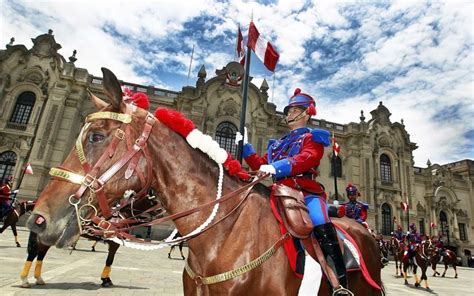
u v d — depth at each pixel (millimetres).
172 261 14125
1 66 28219
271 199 2617
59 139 27672
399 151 35625
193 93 30484
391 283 14234
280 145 2986
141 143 2316
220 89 30781
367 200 31688
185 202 2457
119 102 2373
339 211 3887
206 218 2406
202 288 2303
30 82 28578
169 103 30656
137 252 16922
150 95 30734
